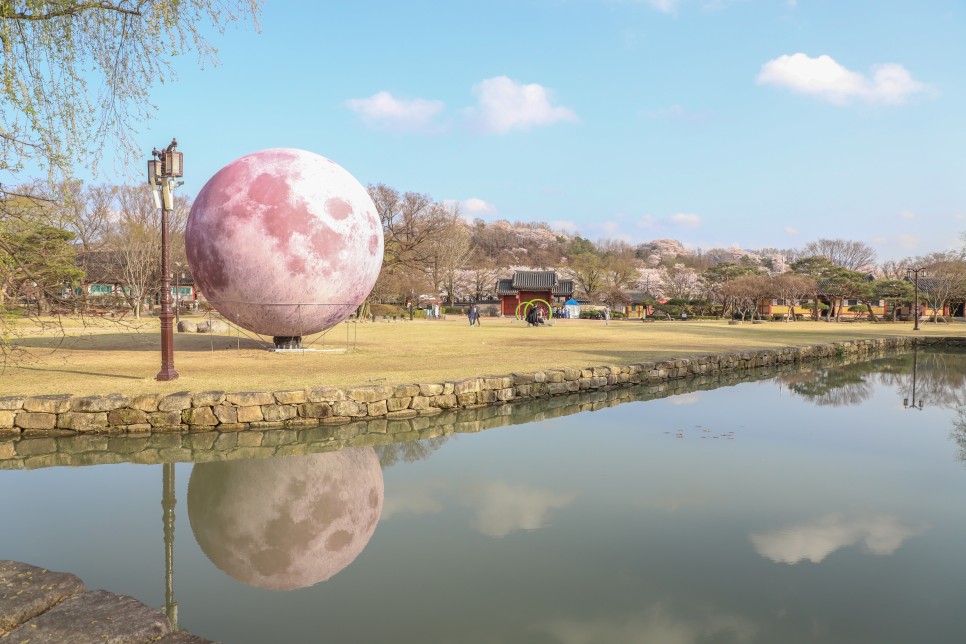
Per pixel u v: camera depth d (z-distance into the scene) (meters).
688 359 16.55
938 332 36.91
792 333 33.03
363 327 32.59
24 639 3.12
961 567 4.88
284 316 14.80
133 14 8.33
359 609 4.17
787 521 5.90
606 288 78.00
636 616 4.05
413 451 8.52
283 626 3.95
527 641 3.73
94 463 7.82
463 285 83.81
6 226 8.28
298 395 9.77
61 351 15.99
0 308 8.81
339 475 7.38
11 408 8.84
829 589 4.48
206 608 4.21
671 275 97.62
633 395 13.55
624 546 5.28
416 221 45.56
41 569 3.95
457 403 11.26
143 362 13.84
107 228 36.28
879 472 7.68
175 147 10.74
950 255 58.16
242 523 5.85
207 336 21.33
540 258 127.75
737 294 56.41
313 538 5.49
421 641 3.73
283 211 13.89
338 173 15.22
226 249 13.86
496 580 4.60
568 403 12.38
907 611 4.13
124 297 18.05
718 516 6.02
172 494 6.69
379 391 10.42
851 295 59.50
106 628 3.25
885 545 5.32
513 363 14.89
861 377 18.05
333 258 14.37
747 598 4.32
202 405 9.30
